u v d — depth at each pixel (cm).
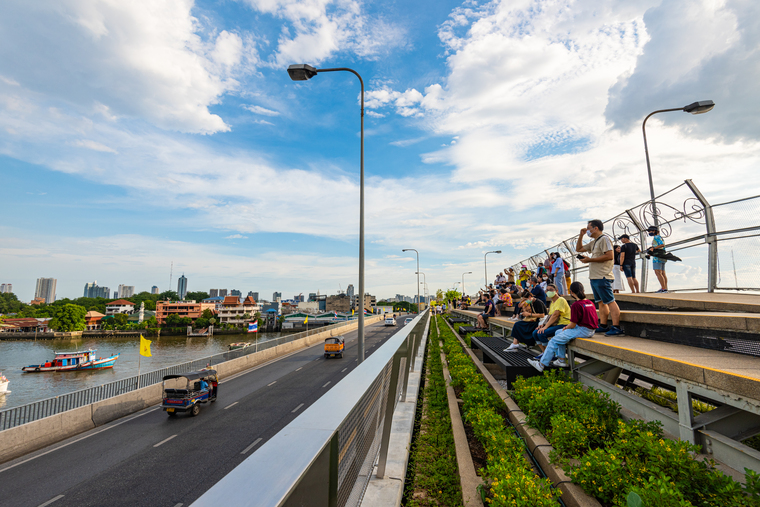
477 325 2058
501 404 619
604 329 717
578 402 471
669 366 385
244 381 2178
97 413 1420
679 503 249
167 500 839
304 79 1482
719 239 880
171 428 1352
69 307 11681
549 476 380
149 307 17800
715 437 328
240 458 1052
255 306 14138
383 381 303
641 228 1145
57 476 981
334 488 126
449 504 362
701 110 1438
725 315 438
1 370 5931
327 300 17275
